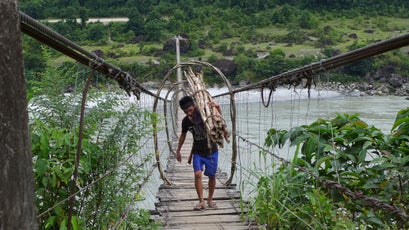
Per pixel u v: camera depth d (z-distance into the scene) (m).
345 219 3.29
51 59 3.35
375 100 27.38
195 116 5.01
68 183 3.08
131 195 3.80
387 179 3.69
